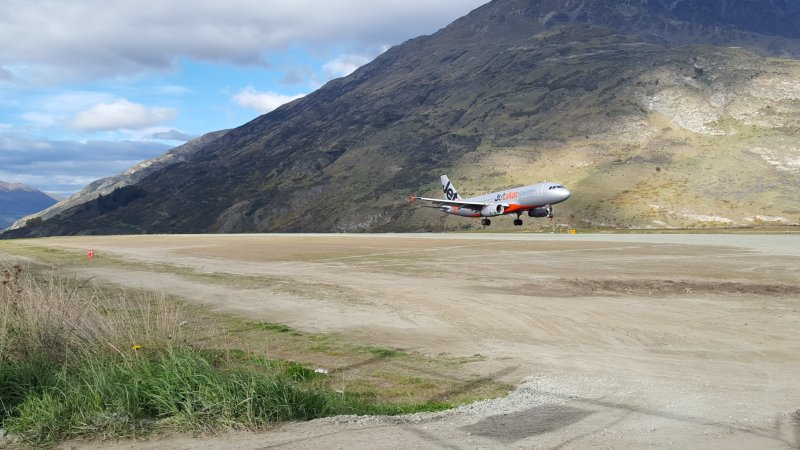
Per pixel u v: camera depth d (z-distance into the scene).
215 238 76.69
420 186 180.38
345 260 36.34
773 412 6.52
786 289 20.41
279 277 26.86
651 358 10.82
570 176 157.25
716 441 5.49
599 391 7.96
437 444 5.69
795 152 145.88
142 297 20.23
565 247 45.75
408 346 12.40
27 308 10.08
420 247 48.81
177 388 7.16
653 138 171.50
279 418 6.77
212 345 12.28
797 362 10.31
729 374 9.34
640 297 18.98
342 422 6.64
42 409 6.86
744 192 129.62
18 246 61.72
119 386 7.33
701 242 50.03
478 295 19.89
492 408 7.15
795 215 114.56
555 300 18.50
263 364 10.31
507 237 66.56
